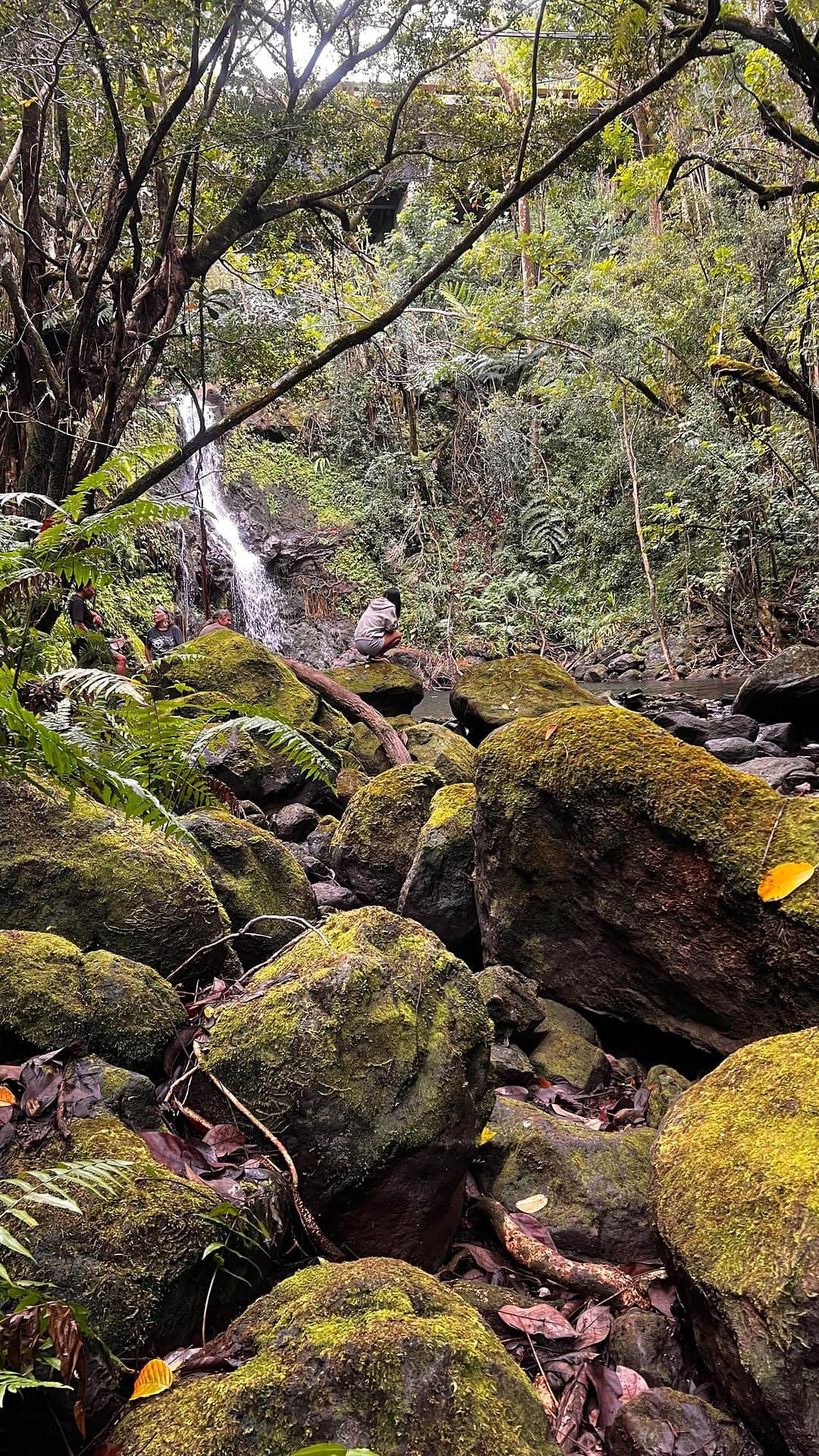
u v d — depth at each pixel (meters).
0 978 2.20
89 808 3.00
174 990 2.56
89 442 6.40
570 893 3.26
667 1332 1.93
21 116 6.32
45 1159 1.77
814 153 7.85
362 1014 2.20
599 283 13.42
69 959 2.36
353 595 19.11
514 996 3.12
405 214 15.98
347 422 20.61
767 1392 1.56
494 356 13.65
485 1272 2.18
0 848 2.80
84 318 6.17
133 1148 1.84
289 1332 1.52
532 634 17.17
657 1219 1.94
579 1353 1.90
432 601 18.02
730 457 13.21
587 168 8.20
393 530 20.02
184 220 7.57
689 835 2.91
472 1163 2.44
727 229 14.62
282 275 9.26
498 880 3.46
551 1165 2.39
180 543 16.17
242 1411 1.40
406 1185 2.11
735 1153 1.92
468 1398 1.41
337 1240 2.11
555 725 3.37
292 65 6.16
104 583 2.34
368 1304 1.56
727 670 13.82
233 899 3.37
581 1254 2.25
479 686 8.54
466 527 19.31
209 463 18.23
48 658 2.75
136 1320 1.57
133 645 5.27
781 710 8.36
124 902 2.82
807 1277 1.59
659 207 15.96
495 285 16.53
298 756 2.34
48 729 1.85
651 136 13.71
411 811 4.61
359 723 7.93
